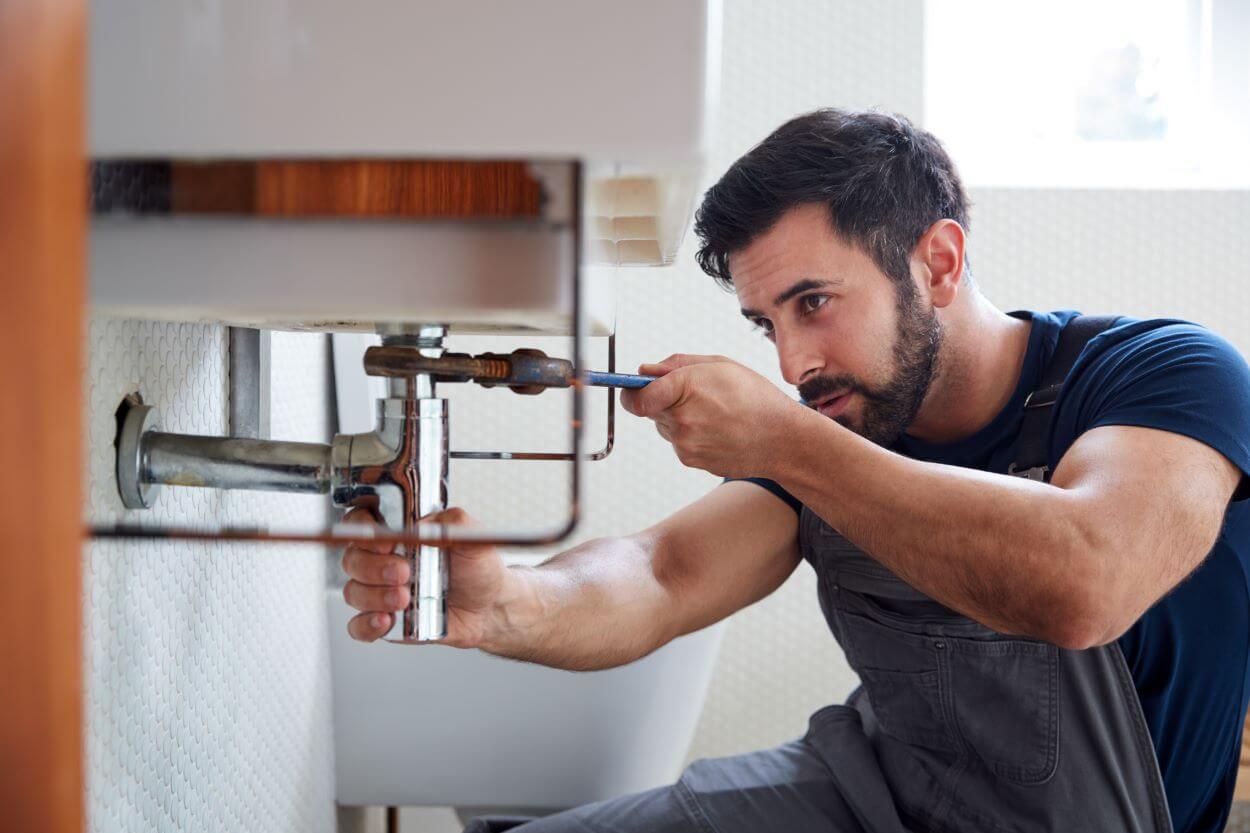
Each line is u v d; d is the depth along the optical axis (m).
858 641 1.15
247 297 0.41
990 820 1.04
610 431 0.64
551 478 1.90
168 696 0.72
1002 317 1.15
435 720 1.36
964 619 1.06
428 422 0.55
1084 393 1.03
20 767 0.29
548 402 1.89
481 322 0.54
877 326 1.01
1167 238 1.96
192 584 0.78
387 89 0.37
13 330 0.28
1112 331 1.06
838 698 1.98
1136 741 0.99
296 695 1.16
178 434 0.62
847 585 1.15
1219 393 0.91
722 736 1.98
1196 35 2.08
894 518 0.78
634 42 0.37
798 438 0.76
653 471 1.92
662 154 0.38
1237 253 1.97
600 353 1.92
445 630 0.59
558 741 1.35
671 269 1.91
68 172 0.29
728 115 1.92
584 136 0.37
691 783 1.13
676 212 0.51
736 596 1.18
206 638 0.82
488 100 0.37
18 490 0.29
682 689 1.36
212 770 0.84
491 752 1.36
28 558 0.29
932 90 2.09
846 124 1.02
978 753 1.07
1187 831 1.09
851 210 0.98
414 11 0.37
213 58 0.38
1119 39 2.08
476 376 0.51
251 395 0.89
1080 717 1.01
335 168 0.40
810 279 0.99
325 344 1.39
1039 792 1.02
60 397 0.29
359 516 0.58
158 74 0.38
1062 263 1.96
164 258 0.41
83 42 0.29
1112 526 0.79
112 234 0.41
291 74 0.37
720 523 1.20
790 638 1.98
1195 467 0.86
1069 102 2.09
